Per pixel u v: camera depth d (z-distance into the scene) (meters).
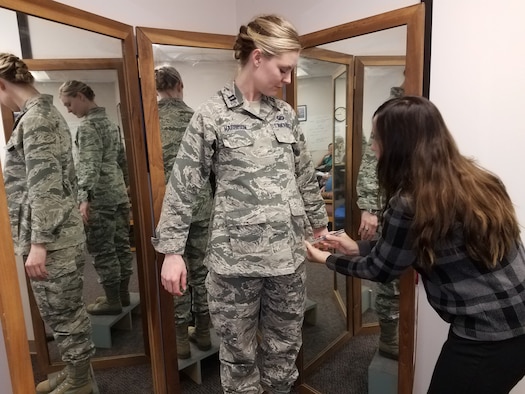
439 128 1.00
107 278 1.71
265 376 1.56
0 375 1.36
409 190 1.01
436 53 1.38
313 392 1.93
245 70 1.31
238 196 1.30
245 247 1.30
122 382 1.82
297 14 1.79
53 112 1.44
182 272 1.33
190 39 1.68
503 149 1.30
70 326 1.59
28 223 1.40
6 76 1.28
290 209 1.35
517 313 0.98
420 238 0.97
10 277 1.11
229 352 1.44
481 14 1.27
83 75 1.49
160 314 1.80
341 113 1.66
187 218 1.33
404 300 1.51
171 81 1.70
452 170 0.98
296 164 1.48
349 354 1.89
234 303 1.37
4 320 1.10
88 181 1.59
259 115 1.33
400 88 1.44
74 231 1.56
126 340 1.81
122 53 1.57
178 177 1.31
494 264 0.96
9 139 1.32
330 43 1.61
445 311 1.07
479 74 1.30
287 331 1.47
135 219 1.71
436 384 1.09
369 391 1.82
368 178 1.66
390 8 1.46
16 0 1.17
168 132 1.71
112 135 1.63
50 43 1.37
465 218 0.94
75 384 1.65
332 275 1.92
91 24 1.41
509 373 1.01
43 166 1.42
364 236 1.73
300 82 1.75
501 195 0.99
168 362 1.84
